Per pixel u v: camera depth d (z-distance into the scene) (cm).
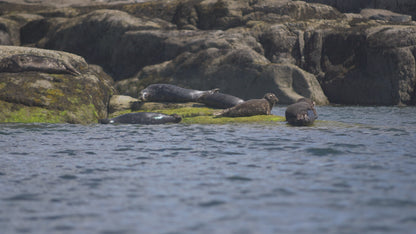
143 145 3145
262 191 1936
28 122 4384
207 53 8100
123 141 3334
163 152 2873
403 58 7419
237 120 4569
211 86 7938
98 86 5375
